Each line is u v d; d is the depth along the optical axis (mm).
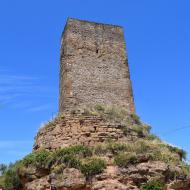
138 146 27422
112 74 33438
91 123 29016
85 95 31828
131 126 30156
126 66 34312
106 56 33969
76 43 33500
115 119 30062
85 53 33375
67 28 33875
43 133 30047
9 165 30031
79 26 34281
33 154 27922
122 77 33688
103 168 25078
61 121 29328
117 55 34438
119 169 25141
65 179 24344
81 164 25125
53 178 24781
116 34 35375
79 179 24297
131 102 33031
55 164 25938
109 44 34594
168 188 24844
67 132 28641
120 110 31422
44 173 26469
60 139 28469
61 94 32594
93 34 34438
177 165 26484
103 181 24266
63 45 34156
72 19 34312
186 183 25625
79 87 31938
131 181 24672
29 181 26750
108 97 32438
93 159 25562
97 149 26781
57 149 27859
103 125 29047
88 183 24453
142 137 29984
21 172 27250
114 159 25859
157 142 29266
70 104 31094
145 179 24844
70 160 25453
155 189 24109
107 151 26609
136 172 24969
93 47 33906
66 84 31844
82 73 32500
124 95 33062
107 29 35219
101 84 32688
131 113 31750
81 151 26531
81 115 29438
